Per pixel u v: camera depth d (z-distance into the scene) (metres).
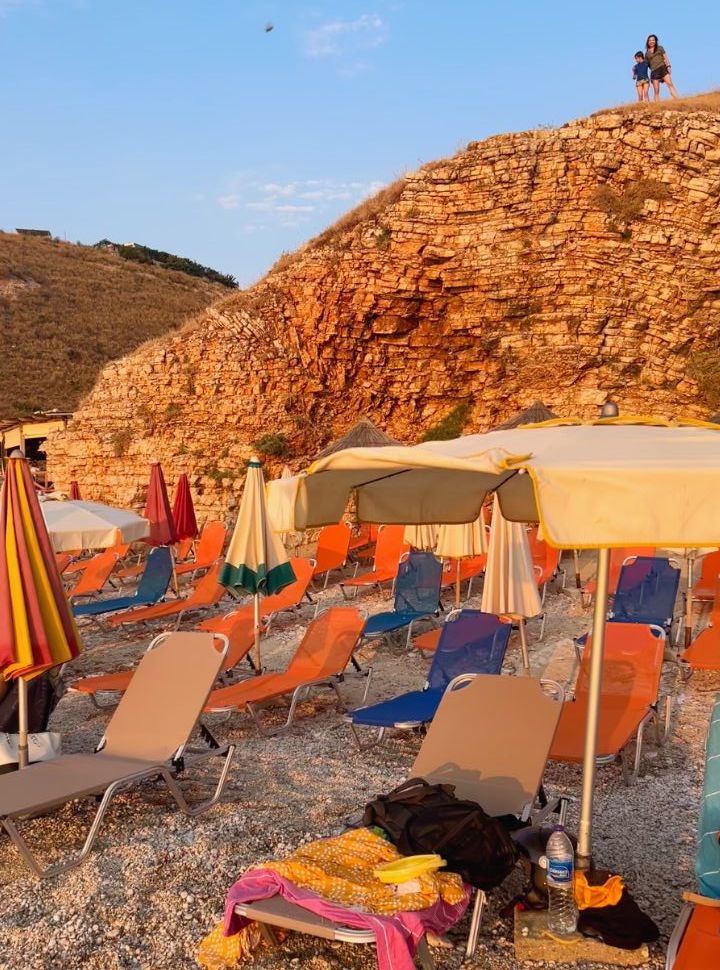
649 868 5.00
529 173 19.27
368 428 17.22
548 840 4.27
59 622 6.05
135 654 11.54
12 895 4.86
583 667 7.02
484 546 11.65
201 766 6.98
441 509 5.45
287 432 21.09
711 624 8.95
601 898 4.13
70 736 8.15
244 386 21.36
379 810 4.56
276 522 5.15
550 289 19.27
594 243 18.98
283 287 21.38
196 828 5.62
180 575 17.98
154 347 23.03
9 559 5.93
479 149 20.02
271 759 7.11
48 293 56.75
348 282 20.52
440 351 20.67
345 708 8.42
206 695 6.01
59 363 47.62
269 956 4.18
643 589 9.76
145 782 6.57
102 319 54.44
